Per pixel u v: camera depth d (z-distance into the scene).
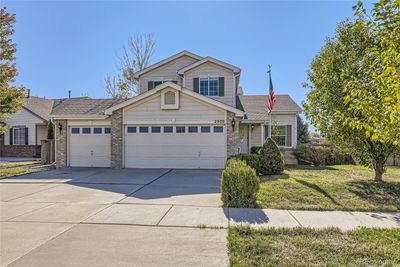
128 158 14.01
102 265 3.54
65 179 10.69
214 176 11.30
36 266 3.52
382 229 4.90
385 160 9.18
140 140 13.95
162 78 17.92
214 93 16.66
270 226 5.12
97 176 11.39
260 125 18.97
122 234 4.68
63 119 14.82
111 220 5.47
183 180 10.32
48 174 12.10
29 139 23.27
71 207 6.50
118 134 13.98
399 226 5.12
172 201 7.08
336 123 8.69
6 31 15.32
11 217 5.70
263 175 10.97
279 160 11.20
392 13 3.33
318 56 10.10
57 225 5.17
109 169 13.66
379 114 3.51
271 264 3.54
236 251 3.95
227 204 6.61
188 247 4.12
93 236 4.59
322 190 7.83
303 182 8.94
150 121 13.84
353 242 4.30
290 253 3.89
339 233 4.71
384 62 3.64
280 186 8.34
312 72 10.20
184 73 16.84
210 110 13.62
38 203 6.92
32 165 15.96
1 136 23.44
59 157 14.88
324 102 9.14
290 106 19.92
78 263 3.60
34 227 5.06
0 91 14.47
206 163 13.66
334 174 11.50
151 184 9.50
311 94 9.87
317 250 4.00
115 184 9.54
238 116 13.70
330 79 8.94
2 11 15.34
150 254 3.87
